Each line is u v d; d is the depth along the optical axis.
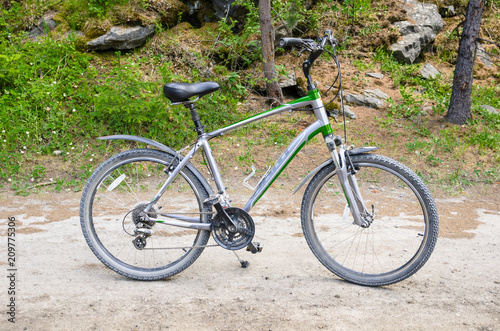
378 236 3.51
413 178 2.59
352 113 6.04
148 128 5.44
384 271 2.91
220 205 2.65
